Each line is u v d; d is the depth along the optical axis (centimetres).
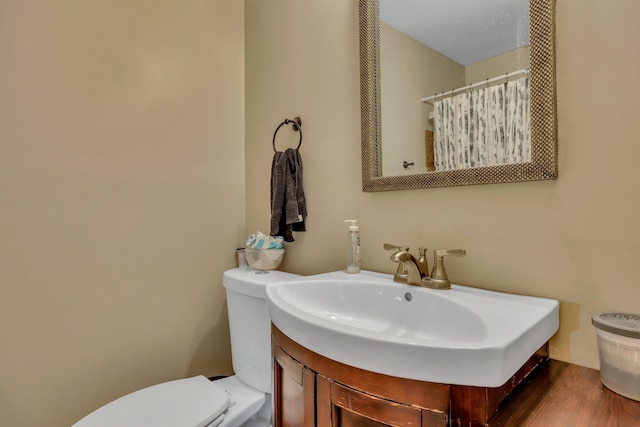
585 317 69
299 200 129
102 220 119
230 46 155
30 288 105
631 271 65
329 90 121
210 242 146
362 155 109
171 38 136
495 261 82
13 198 102
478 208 85
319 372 62
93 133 117
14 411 102
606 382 58
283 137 139
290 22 136
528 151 76
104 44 120
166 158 134
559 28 73
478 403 48
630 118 65
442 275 83
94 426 88
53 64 109
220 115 151
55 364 109
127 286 124
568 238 72
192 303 140
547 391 58
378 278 97
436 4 94
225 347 150
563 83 72
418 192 97
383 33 106
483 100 84
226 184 152
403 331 82
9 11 102
